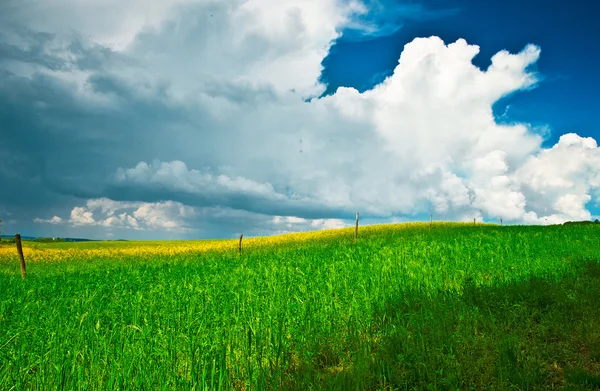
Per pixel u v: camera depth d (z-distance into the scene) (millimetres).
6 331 7250
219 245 44969
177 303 8992
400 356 5898
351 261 14789
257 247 37188
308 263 15352
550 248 18453
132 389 5223
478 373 5727
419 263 13883
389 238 31125
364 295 9508
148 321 7656
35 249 42906
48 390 5383
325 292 9992
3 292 12180
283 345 6586
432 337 6703
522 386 5340
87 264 29234
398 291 9930
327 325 7672
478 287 10000
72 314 8367
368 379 5656
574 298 8727
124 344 6375
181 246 47188
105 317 8070
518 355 6184
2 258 33750
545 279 10969
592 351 6273
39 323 7715
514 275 11938
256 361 6215
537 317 8039
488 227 41625
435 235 30828
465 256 15797
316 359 6547
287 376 5898
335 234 44875
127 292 10812
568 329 7242
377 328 7875
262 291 10164
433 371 5711
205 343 6152
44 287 12680
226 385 5449
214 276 13383
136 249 43219
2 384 5445
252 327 7270
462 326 7332
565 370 5719
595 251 17031
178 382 5387
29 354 6195
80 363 5965
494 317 7676
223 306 8594
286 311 8203
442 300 9078
